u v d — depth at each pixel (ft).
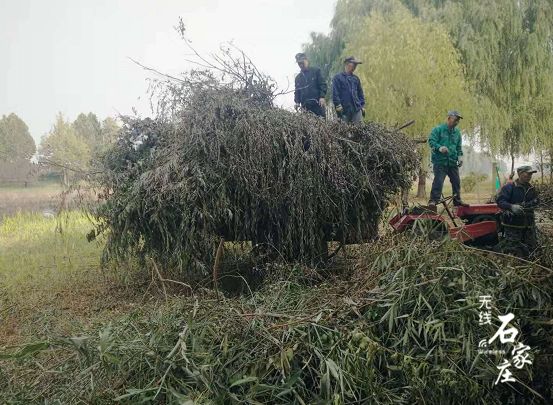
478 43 58.34
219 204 16.01
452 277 11.75
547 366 10.37
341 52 65.21
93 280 20.74
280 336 10.36
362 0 67.77
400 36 53.16
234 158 16.25
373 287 12.39
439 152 23.07
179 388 9.05
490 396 9.84
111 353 9.75
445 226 17.83
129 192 16.65
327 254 17.63
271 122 16.87
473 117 55.42
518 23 60.13
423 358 9.96
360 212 17.15
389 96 51.37
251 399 8.79
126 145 19.03
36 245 29.22
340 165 16.49
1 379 10.41
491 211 19.44
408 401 9.48
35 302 18.15
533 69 59.88
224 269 18.21
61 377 9.98
